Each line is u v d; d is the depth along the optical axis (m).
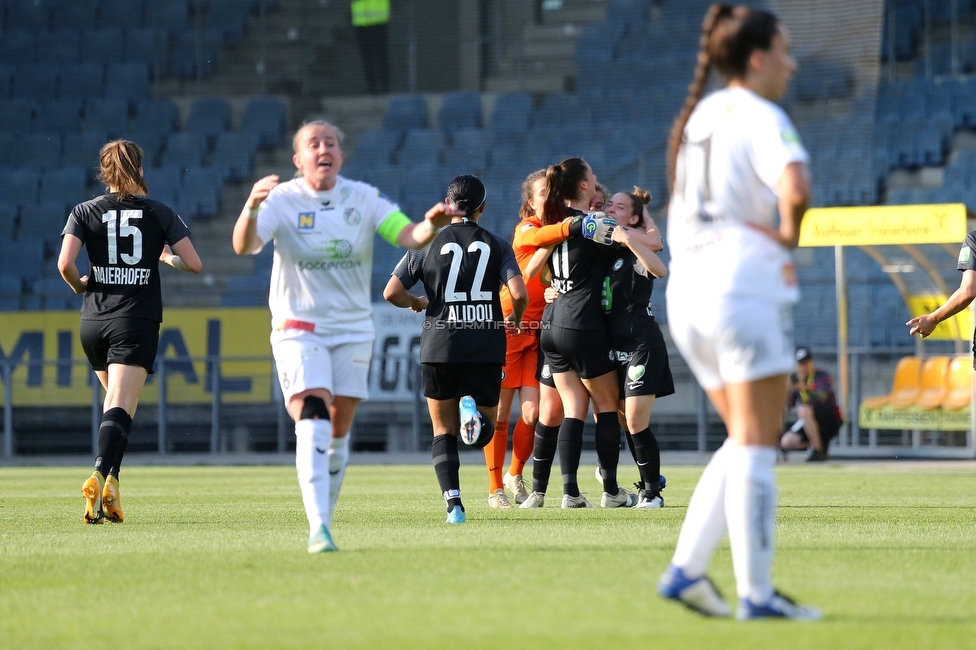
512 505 24.55
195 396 54.50
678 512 21.88
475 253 19.31
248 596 11.46
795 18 79.12
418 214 76.50
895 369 51.12
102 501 20.03
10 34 86.50
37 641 9.46
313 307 14.91
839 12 78.56
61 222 73.25
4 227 73.00
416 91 86.44
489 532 17.44
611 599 11.03
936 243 48.62
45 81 84.69
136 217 20.61
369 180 78.00
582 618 10.06
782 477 36.38
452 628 9.66
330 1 86.94
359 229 14.88
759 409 10.06
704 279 10.07
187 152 79.69
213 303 62.50
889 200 73.06
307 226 14.73
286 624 9.97
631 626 9.69
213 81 85.50
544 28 87.06
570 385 23.39
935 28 81.69
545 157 78.88
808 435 46.88
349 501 26.11
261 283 68.00
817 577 12.52
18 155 79.44
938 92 76.81
